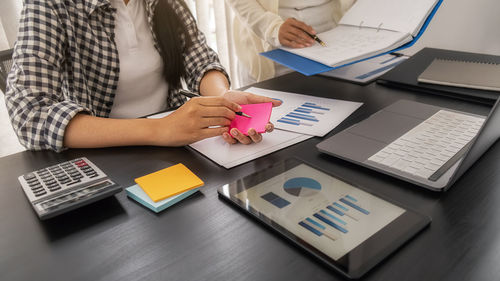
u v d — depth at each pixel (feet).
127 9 3.34
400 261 1.29
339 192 1.69
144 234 1.54
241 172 1.97
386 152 1.97
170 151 2.26
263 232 1.50
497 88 2.63
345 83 3.24
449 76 2.87
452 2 5.19
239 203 1.65
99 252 1.45
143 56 3.47
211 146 2.29
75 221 1.64
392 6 3.39
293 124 2.51
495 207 1.55
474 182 1.72
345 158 1.97
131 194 1.79
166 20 3.45
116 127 2.31
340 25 3.72
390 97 2.85
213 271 1.32
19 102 2.41
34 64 2.56
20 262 1.42
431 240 1.38
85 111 2.47
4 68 3.28
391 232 1.41
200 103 2.38
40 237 1.55
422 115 2.35
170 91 3.88
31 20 2.69
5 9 4.54
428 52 3.62
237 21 5.22
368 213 1.53
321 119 2.55
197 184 1.81
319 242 1.38
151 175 1.92
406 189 1.71
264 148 2.22
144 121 2.35
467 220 1.49
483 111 2.47
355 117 2.55
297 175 1.85
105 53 3.19
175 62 3.60
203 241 1.47
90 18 3.08
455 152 1.90
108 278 1.32
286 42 3.40
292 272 1.29
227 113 2.35
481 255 1.30
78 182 1.83
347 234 1.42
